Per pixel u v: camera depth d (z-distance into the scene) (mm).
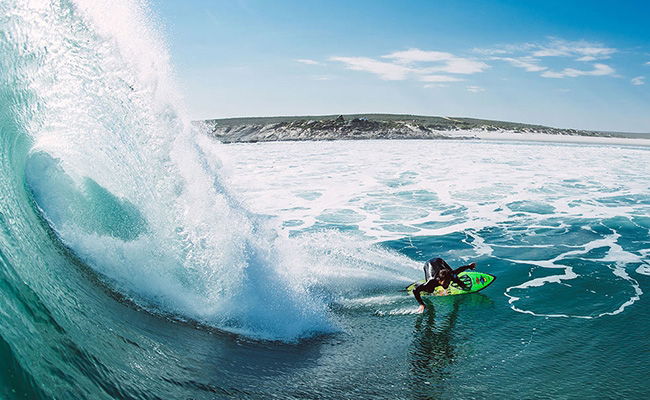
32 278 4473
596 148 43375
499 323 6996
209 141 9656
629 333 6508
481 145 47656
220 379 4668
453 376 5441
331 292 8336
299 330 6594
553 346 6176
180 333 5500
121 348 4438
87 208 6832
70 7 7375
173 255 6863
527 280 8844
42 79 6969
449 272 7828
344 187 20578
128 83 7797
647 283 8516
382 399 4875
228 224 7738
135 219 7043
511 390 5113
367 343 6367
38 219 6152
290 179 23250
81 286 5359
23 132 6621
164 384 4172
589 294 8062
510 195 17891
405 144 49938
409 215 14945
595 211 14836
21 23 6723
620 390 5074
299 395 4734
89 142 7359
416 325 7004
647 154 36469
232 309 6570
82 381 3537
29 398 2990
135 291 6086
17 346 3242
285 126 73062
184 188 7676
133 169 7516
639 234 12016
